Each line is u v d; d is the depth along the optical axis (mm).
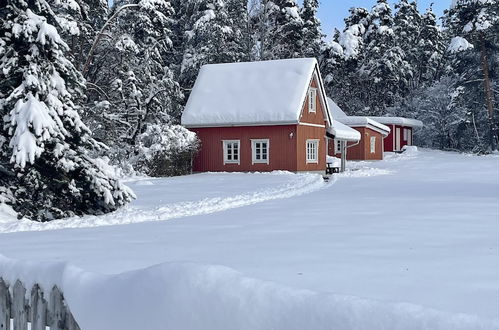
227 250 7633
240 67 38625
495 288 5129
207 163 35750
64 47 15219
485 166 34906
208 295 2703
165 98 40406
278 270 6086
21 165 13703
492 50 56844
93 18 42500
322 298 2395
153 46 43188
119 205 15625
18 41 14984
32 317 3668
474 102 57781
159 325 2807
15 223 12750
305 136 35094
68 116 15297
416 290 5082
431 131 60938
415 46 78438
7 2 15062
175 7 60562
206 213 13898
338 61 71625
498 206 12875
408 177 27312
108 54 40406
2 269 3895
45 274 3594
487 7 55406
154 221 12570
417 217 10969
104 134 32844
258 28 52031
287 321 2395
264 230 9773
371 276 5711
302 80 35562
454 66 63219
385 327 2154
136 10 43906
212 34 52375
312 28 70188
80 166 15109
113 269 6504
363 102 72688
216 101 36344
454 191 17953
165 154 32344
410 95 71250
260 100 35188
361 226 9828
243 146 35000
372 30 77500
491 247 7473
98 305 3145
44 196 14961
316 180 26094
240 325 2514
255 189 21859
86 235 10148
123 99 36281
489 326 2010
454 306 4512
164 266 3047
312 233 9133
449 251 7211
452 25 63812
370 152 47250
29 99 14234
